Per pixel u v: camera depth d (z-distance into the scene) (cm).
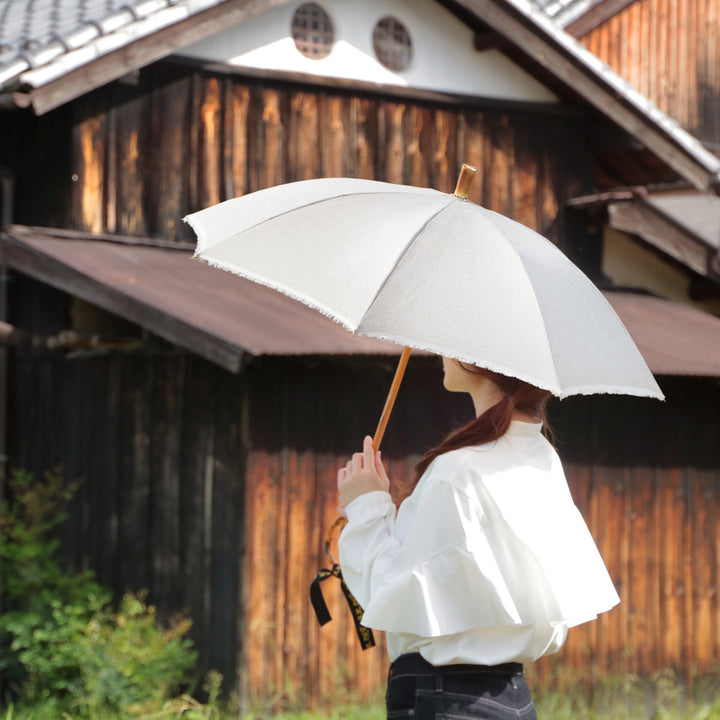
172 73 1778
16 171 1839
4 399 1905
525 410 628
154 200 1764
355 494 641
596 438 1892
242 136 1827
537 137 2088
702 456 1988
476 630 596
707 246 2278
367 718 1580
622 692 1873
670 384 1967
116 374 1789
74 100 1698
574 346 587
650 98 2773
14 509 1850
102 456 1802
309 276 592
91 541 1812
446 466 600
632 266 2269
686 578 1958
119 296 1531
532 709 618
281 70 1842
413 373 1731
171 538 1689
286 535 1611
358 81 1906
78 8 1864
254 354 1373
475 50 2023
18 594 1769
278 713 1584
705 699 1944
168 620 1686
